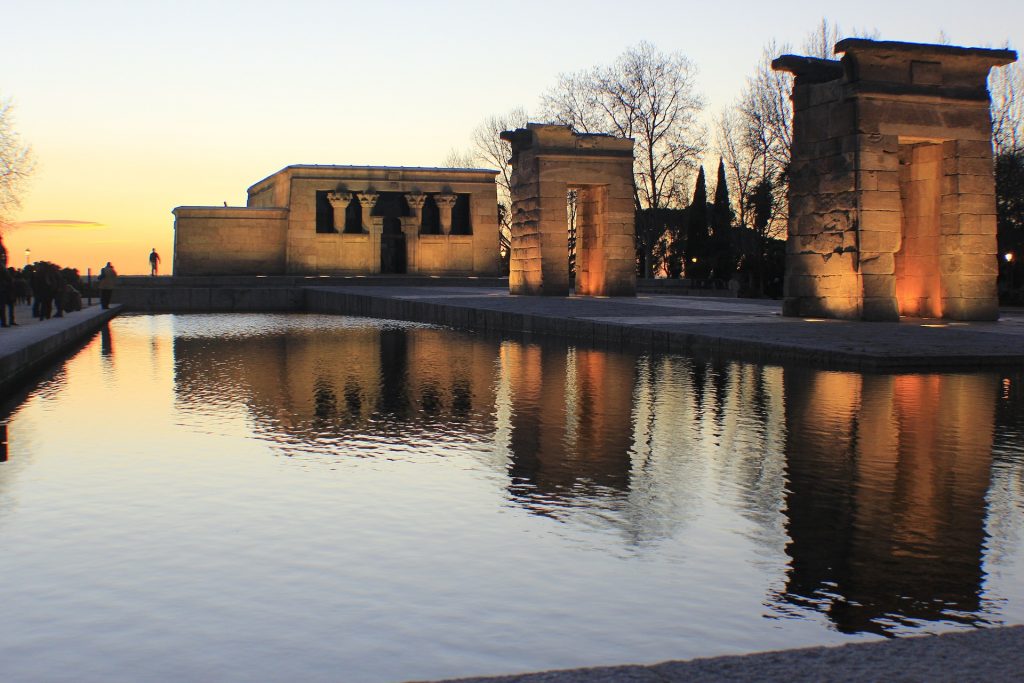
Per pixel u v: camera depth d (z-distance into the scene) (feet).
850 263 105.70
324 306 205.46
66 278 188.75
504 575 25.11
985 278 108.27
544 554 26.89
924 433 44.98
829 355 72.23
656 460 39.73
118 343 108.37
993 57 107.86
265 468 39.01
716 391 59.77
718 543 27.89
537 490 34.65
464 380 68.39
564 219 168.86
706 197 269.85
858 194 104.63
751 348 79.56
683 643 20.57
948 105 107.55
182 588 24.39
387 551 27.32
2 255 116.37
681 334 88.07
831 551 27.12
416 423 50.11
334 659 19.90
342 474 37.73
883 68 105.50
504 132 178.09
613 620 21.89
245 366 80.84
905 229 114.52
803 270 111.34
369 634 21.22
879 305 105.19
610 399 57.47
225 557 26.96
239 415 53.62
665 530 29.30
